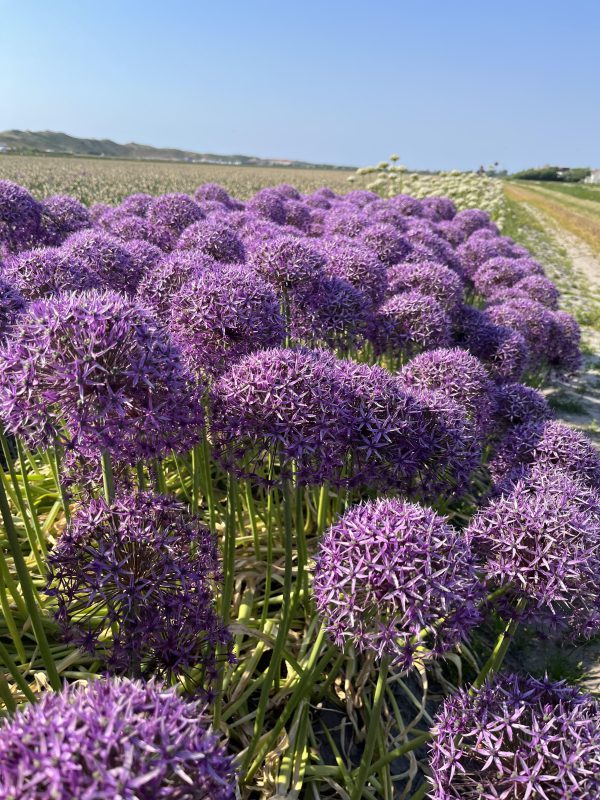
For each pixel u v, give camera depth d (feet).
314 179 249.55
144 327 8.52
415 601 8.14
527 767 8.04
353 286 19.26
